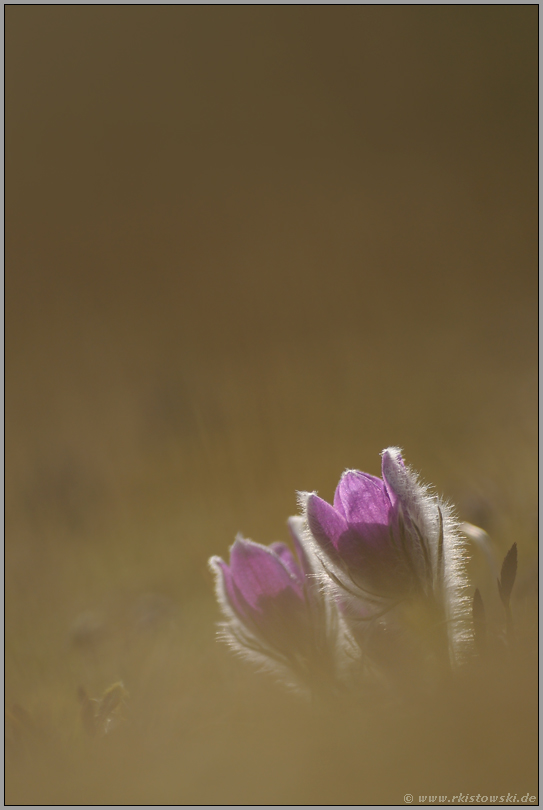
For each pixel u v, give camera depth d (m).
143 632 0.95
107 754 0.76
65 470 2.15
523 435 1.50
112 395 3.04
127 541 1.52
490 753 0.72
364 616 0.76
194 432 2.20
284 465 1.82
